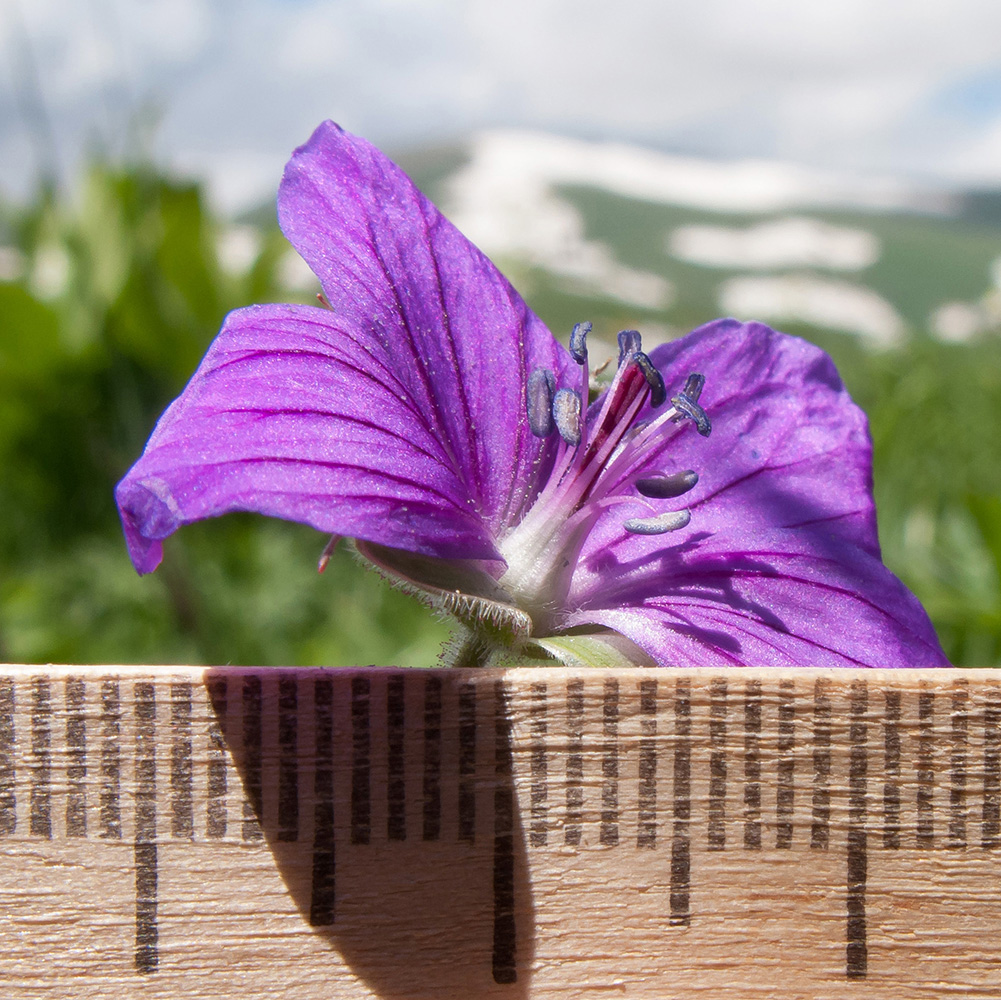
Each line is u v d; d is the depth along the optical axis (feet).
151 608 0.46
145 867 0.15
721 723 0.15
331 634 0.45
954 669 0.15
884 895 0.15
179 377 0.57
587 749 0.15
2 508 0.54
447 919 0.15
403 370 0.19
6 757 0.15
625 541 0.21
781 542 0.21
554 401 0.20
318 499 0.15
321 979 0.15
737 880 0.15
